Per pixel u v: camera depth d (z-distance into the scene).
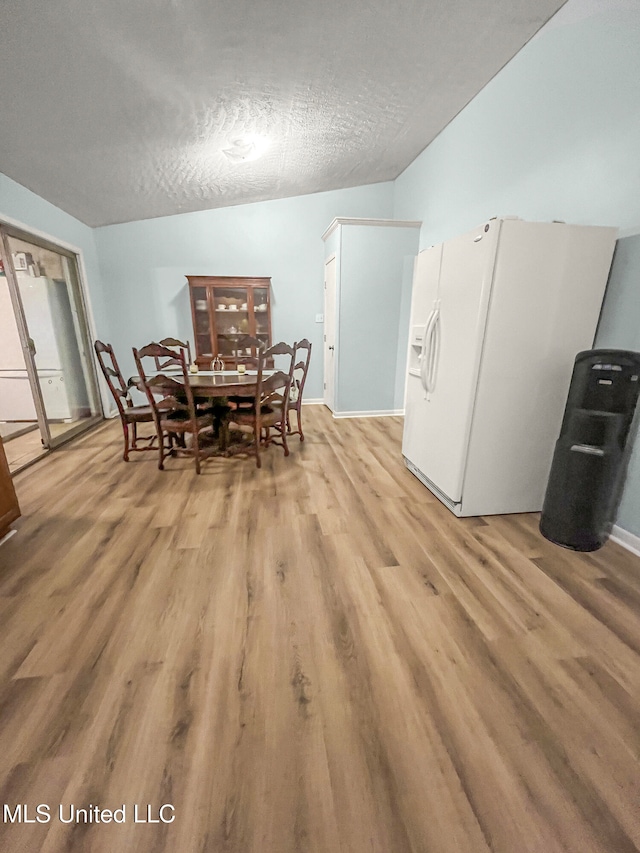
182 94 2.28
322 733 1.00
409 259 4.13
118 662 1.22
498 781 0.90
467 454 2.04
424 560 1.75
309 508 2.25
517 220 1.71
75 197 3.47
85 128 2.44
